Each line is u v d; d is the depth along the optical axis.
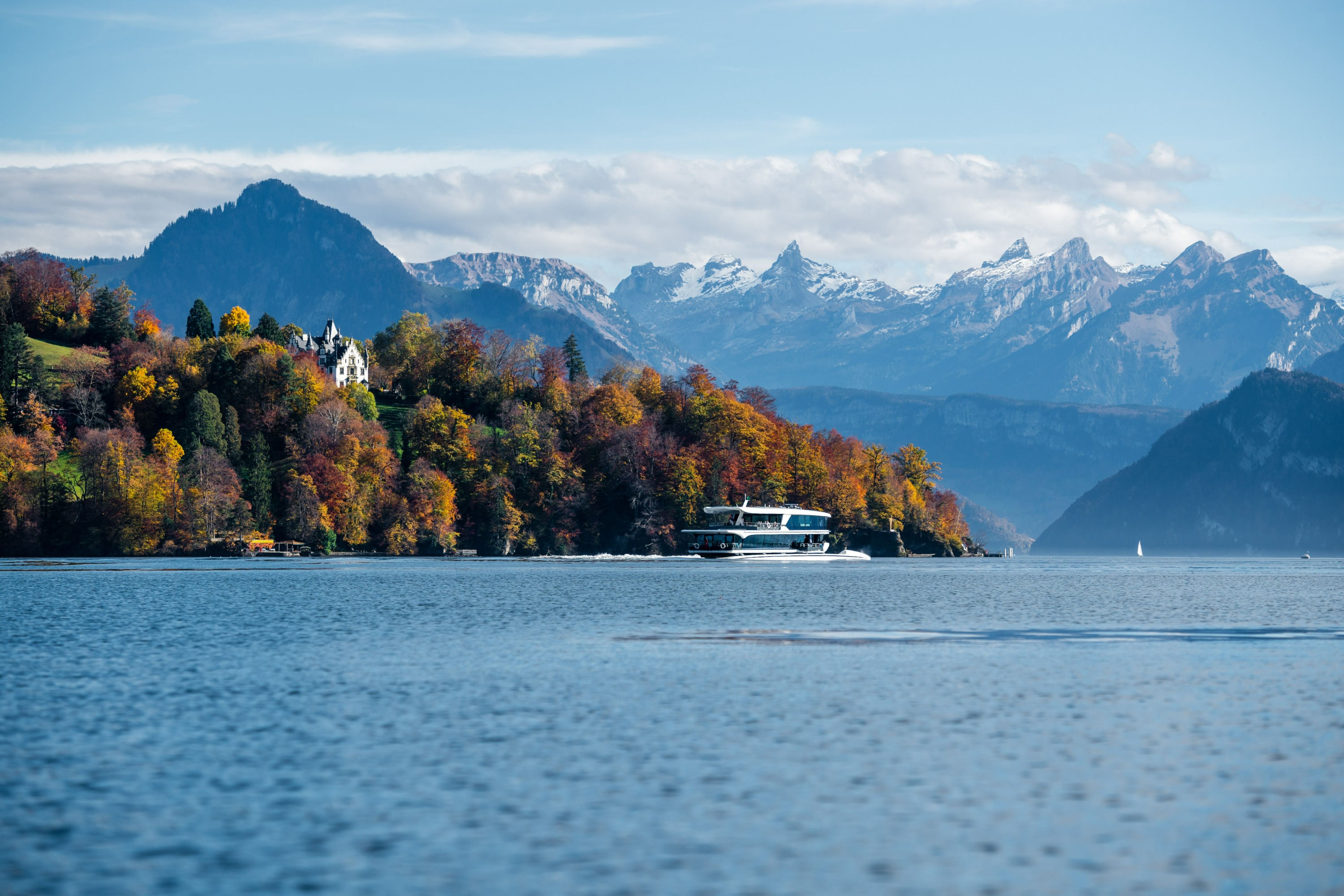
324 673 174.75
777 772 116.69
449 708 147.12
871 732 134.62
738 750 125.56
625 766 118.75
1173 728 137.25
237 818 101.81
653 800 107.12
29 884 86.75
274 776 114.44
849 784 112.56
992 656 198.12
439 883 87.06
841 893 85.75
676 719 141.25
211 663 184.12
